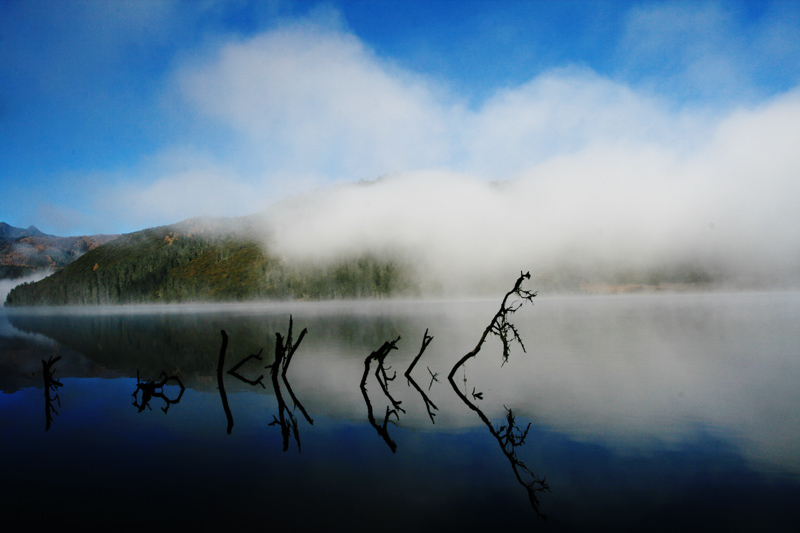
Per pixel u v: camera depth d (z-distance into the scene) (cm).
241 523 1027
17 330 7669
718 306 9850
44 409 2112
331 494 1175
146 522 1038
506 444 1523
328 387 2505
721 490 1161
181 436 1669
